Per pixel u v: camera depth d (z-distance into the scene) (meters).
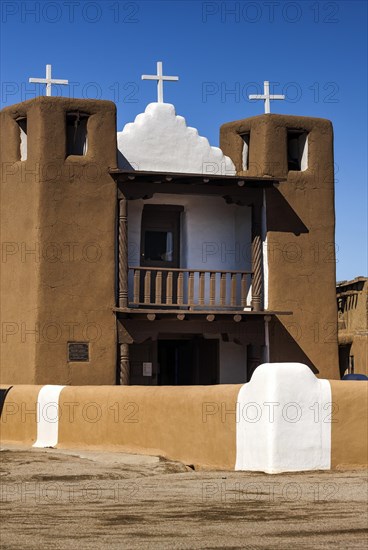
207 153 25.47
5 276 24.20
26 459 18.19
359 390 16.88
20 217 23.95
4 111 24.48
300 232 25.20
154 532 11.55
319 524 12.09
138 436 18.98
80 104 23.91
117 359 23.98
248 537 11.27
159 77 25.47
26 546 10.73
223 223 25.91
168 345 27.41
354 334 29.73
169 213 26.08
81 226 23.77
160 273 24.11
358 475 16.03
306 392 16.62
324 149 25.55
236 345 25.73
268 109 25.45
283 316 24.91
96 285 23.81
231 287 24.72
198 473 16.61
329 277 25.31
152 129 25.14
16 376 23.73
